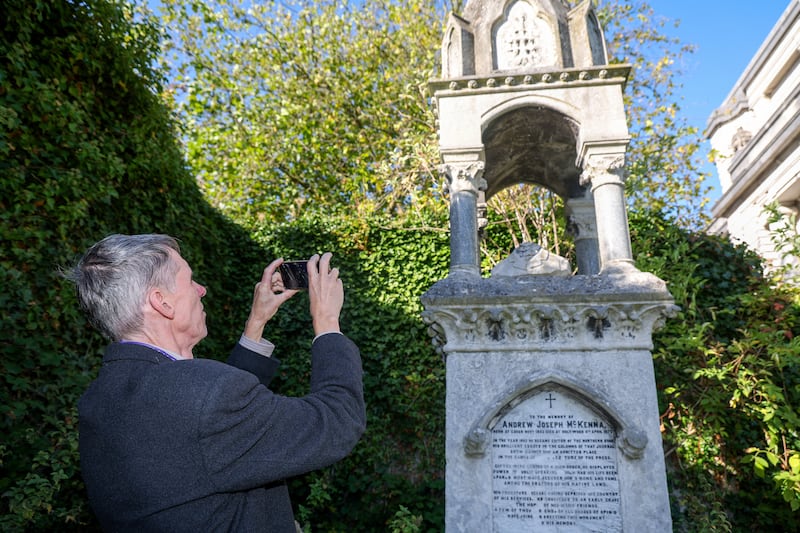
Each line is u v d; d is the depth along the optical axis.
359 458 5.60
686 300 5.31
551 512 2.79
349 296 6.19
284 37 9.25
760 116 12.79
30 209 3.40
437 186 7.31
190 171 5.75
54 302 3.53
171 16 8.96
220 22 9.29
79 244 3.81
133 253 1.15
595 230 4.11
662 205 7.42
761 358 4.83
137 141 4.41
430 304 3.03
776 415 4.55
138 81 4.50
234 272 6.39
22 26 3.48
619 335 2.91
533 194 6.53
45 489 2.92
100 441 0.98
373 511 5.29
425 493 5.53
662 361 5.23
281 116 8.98
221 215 6.33
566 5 3.71
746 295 5.03
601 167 3.26
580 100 3.34
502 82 3.39
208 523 0.92
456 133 3.41
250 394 1.01
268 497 1.10
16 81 3.40
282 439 0.98
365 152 9.25
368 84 9.05
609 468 2.79
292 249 6.48
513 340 2.99
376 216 7.19
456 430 2.92
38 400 3.40
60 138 3.67
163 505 0.91
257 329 1.49
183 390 0.97
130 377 1.02
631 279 2.96
